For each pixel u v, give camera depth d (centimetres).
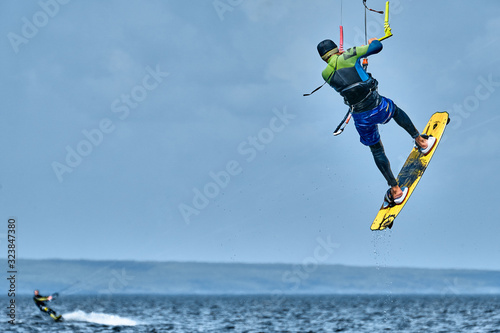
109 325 15288
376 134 4672
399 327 15725
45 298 15775
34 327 14100
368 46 4397
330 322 18112
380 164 4741
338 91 4566
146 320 18100
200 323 17125
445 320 18762
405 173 4959
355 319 19750
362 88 4459
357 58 4434
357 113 4572
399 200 4778
